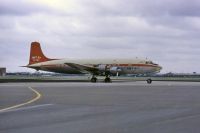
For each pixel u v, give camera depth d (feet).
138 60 235.81
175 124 41.75
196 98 81.97
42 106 63.26
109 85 162.71
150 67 233.14
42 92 104.83
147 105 65.21
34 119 46.37
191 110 56.80
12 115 50.52
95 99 78.89
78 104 67.10
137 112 54.08
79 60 244.42
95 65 237.86
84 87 139.13
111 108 60.03
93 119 46.32
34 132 36.68
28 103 68.85
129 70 234.38
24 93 99.71
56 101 73.56
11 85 161.07
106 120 45.32
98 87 139.33
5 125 41.22
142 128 38.93
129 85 163.43
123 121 44.37
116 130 37.73
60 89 122.52
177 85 166.50
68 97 84.74
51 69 252.42
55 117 48.44
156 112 54.03
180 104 67.00
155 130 37.65
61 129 38.47
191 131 37.06
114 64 235.61
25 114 51.70
